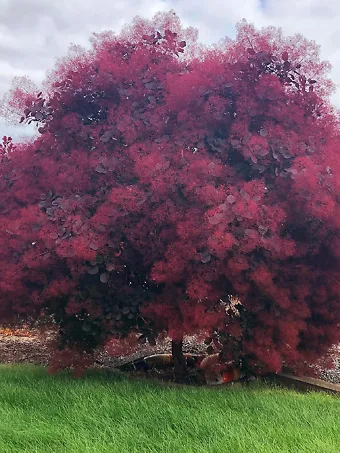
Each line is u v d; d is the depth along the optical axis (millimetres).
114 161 5500
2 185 6289
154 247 5379
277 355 5422
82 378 5855
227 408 4660
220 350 5797
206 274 5102
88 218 5441
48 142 6184
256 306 5418
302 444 3775
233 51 5902
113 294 5598
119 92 5891
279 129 5465
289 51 5906
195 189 5039
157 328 5680
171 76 5711
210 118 5613
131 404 4641
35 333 8258
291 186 5281
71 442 3770
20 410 4547
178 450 3705
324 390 6336
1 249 5621
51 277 5648
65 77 6152
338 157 5520
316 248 5637
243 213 4781
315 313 5988
